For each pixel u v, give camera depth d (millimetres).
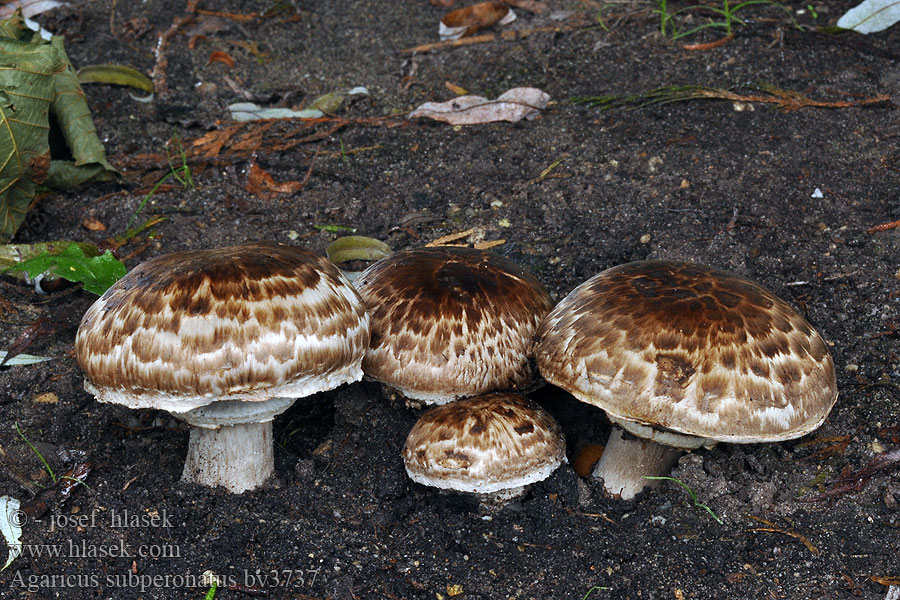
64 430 792
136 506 758
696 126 932
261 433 761
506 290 773
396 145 950
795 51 978
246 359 702
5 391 806
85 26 1044
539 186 910
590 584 738
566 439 794
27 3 1049
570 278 859
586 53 999
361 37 1047
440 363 752
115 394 711
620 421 741
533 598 734
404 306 762
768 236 869
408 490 774
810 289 845
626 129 936
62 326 833
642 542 753
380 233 895
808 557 744
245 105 975
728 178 900
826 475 773
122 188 926
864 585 734
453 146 944
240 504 760
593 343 729
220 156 944
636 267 759
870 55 973
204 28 1046
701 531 756
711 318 722
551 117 953
